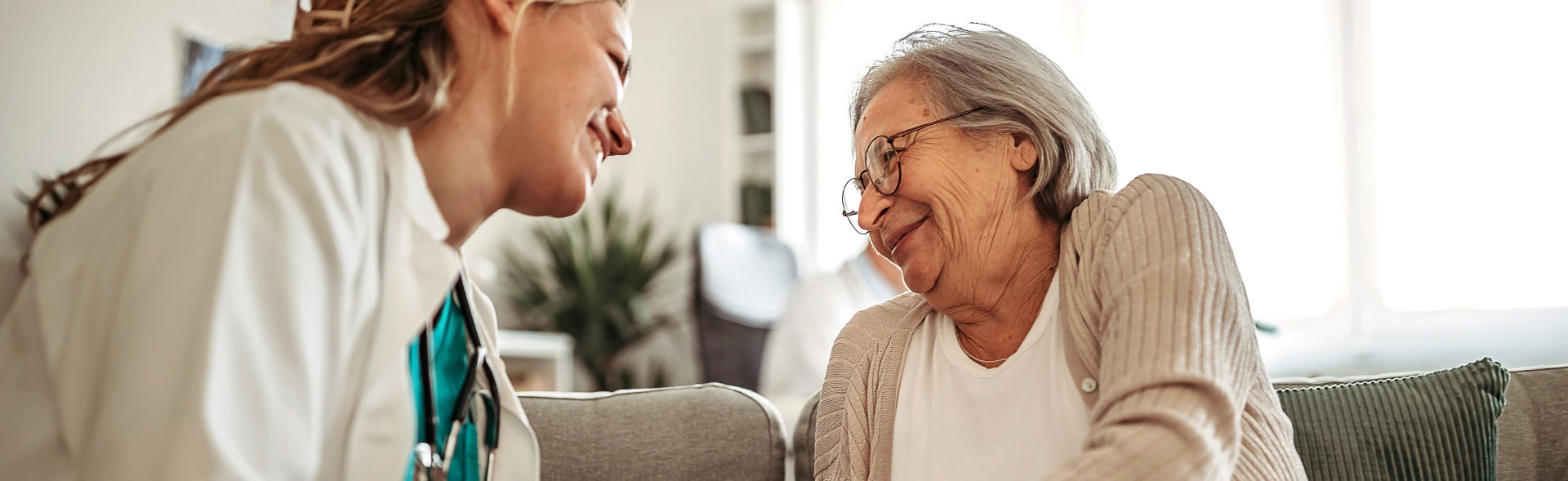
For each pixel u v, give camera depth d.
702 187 5.87
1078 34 4.42
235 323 0.70
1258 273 4.01
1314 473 1.33
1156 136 4.22
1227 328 1.00
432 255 0.87
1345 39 3.94
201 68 3.22
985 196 1.19
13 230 2.62
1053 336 1.16
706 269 4.54
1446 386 1.35
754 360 4.46
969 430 1.20
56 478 0.74
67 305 0.76
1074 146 1.20
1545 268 3.56
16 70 2.65
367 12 0.95
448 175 0.94
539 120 0.96
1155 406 0.92
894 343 1.32
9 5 2.63
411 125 0.89
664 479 1.47
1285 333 3.94
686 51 5.99
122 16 2.96
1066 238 1.18
